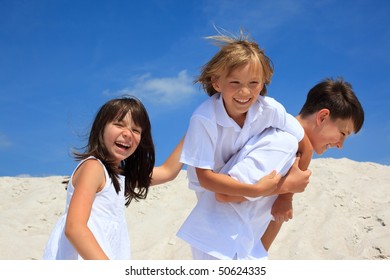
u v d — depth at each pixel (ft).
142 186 10.30
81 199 8.32
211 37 10.42
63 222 9.02
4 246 18.80
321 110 11.27
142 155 10.09
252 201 10.59
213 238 10.23
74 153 9.55
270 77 10.50
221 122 10.16
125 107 9.36
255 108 10.33
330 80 11.60
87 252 7.74
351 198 22.21
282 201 11.00
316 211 21.22
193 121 10.18
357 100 11.50
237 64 9.73
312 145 11.64
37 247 19.26
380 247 18.03
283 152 10.28
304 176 10.73
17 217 22.45
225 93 10.00
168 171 11.71
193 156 10.11
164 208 23.30
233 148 10.48
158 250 19.69
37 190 25.70
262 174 10.00
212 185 10.01
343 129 11.41
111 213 9.00
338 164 27.22
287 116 10.75
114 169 9.24
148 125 9.83
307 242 19.13
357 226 19.94
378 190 23.02
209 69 10.32
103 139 9.27
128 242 9.53
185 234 10.51
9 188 26.86
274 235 11.75
